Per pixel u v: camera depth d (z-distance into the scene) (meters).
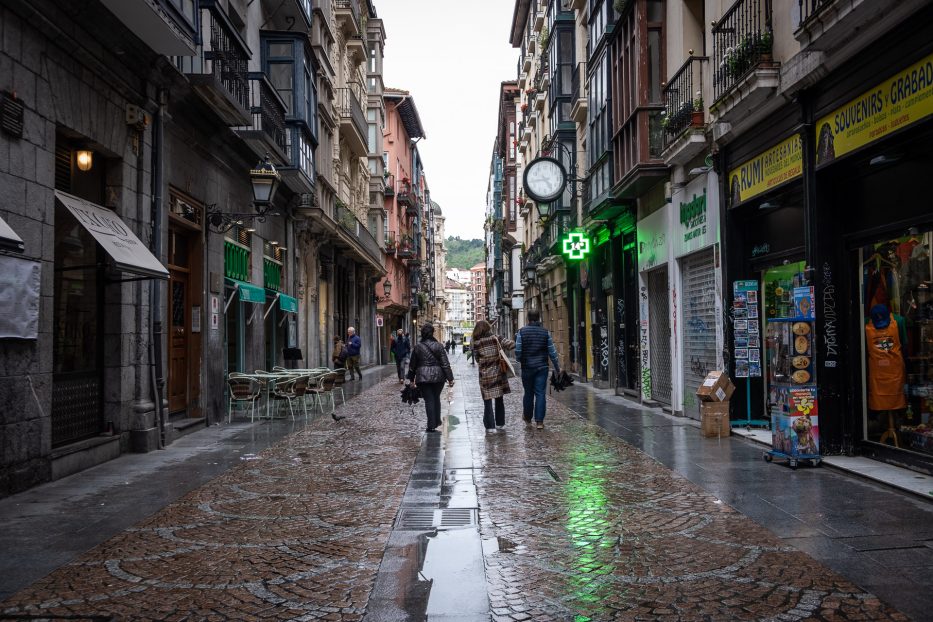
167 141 10.98
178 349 12.05
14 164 6.96
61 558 4.83
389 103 50.34
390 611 3.83
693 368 12.66
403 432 11.12
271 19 19.75
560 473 7.59
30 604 3.98
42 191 7.45
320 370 16.11
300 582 4.30
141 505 6.38
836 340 7.91
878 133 6.76
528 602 3.95
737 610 3.77
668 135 12.73
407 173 57.91
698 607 3.82
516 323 49.53
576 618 3.72
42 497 6.73
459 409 14.81
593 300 21.36
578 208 23.61
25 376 7.05
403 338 23.42
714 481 7.02
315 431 11.45
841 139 7.44
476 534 5.29
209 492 6.91
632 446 9.38
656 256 14.50
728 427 10.11
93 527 5.63
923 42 6.05
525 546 4.98
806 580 4.18
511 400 16.88
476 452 9.05
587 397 17.62
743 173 10.17
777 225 9.79
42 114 7.47
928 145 6.57
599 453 8.84
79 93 8.27
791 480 6.98
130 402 9.55
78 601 4.02
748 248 10.75
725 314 10.76
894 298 7.25
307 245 23.64
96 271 9.18
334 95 27.12
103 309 9.30
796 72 8.08
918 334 6.90
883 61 6.64
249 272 16.38
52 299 7.57
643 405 15.40
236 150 14.28
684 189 12.78
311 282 24.12
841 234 7.98
